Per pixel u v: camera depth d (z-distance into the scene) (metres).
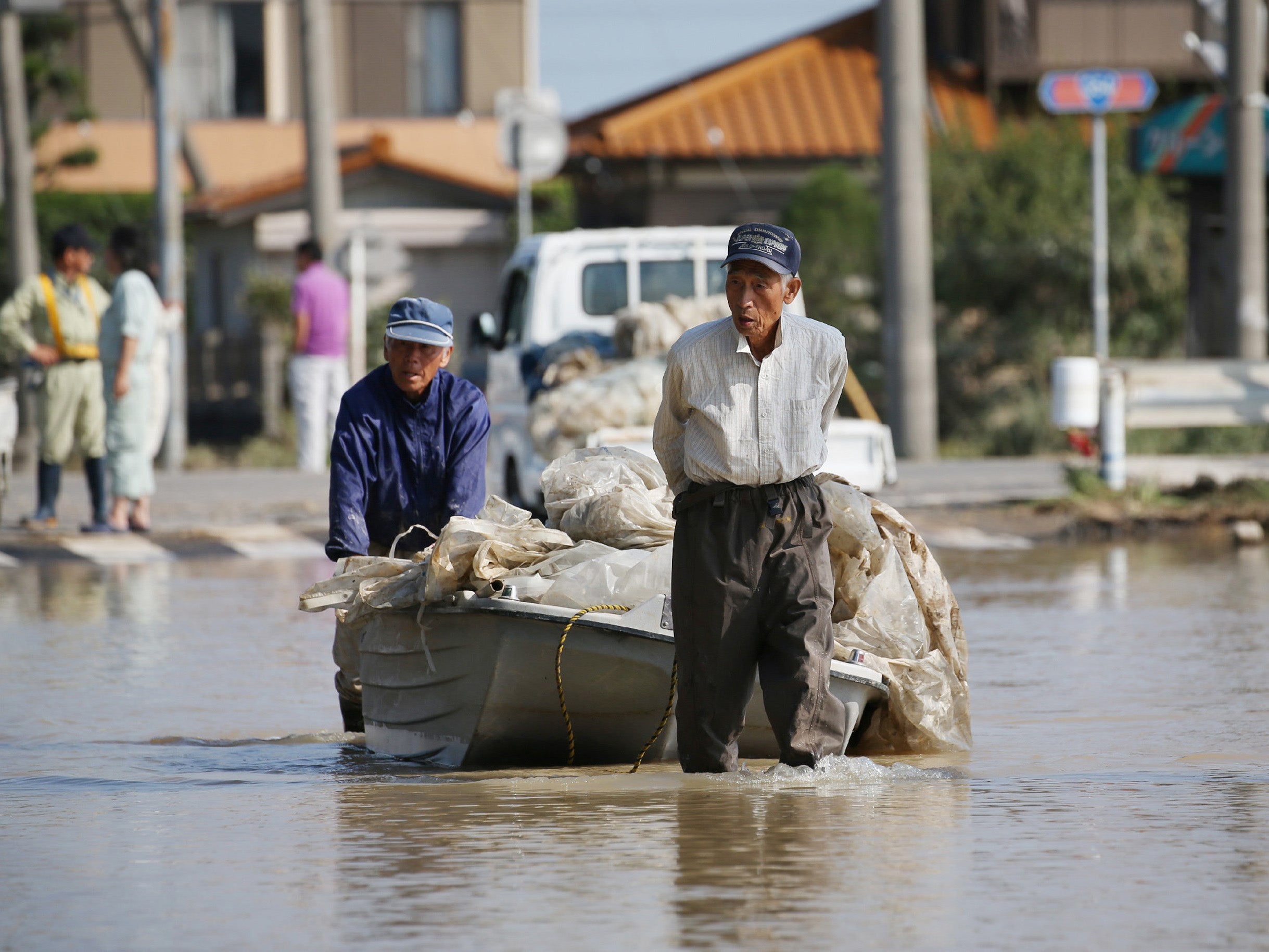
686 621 19.14
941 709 21.67
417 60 141.00
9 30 86.44
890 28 69.44
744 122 103.81
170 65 73.69
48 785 20.09
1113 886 14.55
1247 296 72.44
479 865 15.41
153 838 16.89
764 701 19.44
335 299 64.62
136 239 48.25
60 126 137.75
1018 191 87.00
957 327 86.06
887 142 70.00
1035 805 17.86
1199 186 83.19
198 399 95.44
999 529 50.12
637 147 101.31
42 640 32.56
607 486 22.08
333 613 36.09
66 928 13.74
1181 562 43.75
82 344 48.09
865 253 88.00
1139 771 19.95
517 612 19.91
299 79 141.88
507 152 67.88
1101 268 71.38
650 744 20.94
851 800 18.16
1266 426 72.44
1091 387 52.69
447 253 119.88
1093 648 30.50
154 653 31.08
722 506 18.88
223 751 22.67
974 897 14.22
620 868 15.20
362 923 13.69
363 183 118.31
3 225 124.00
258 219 116.69
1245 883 14.62
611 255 46.91
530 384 46.44
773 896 14.27
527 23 141.50
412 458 22.73
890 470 44.62
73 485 63.38
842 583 21.86
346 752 22.66
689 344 18.95
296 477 64.50
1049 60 106.25
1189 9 106.00
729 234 47.53
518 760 21.34
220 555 46.19
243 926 13.70
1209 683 26.64
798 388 18.91
